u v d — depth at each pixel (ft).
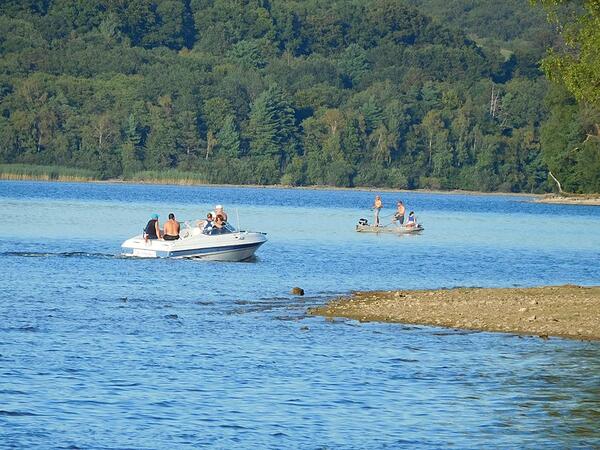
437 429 242.58
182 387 275.59
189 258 620.08
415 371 298.15
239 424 243.81
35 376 283.79
